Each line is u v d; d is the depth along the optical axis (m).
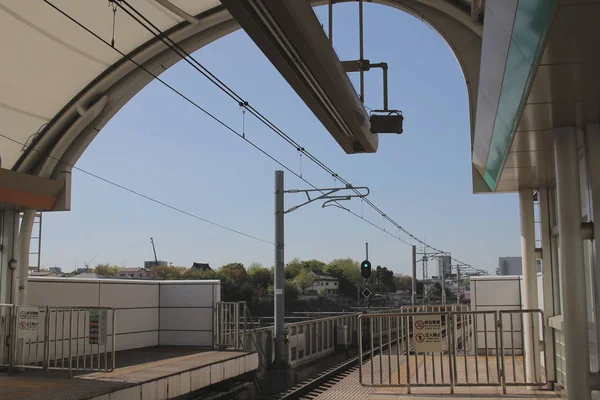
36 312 12.13
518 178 8.81
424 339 9.11
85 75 13.62
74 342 14.84
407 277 100.56
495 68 5.41
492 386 9.26
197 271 62.19
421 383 9.26
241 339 16.97
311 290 73.88
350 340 23.89
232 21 13.52
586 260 7.73
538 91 5.12
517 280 14.40
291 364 18.48
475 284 14.59
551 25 3.76
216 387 14.55
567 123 6.32
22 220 13.70
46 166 13.87
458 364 11.94
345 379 10.55
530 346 9.26
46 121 14.16
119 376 11.40
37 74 12.98
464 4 12.48
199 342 17.25
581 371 6.57
